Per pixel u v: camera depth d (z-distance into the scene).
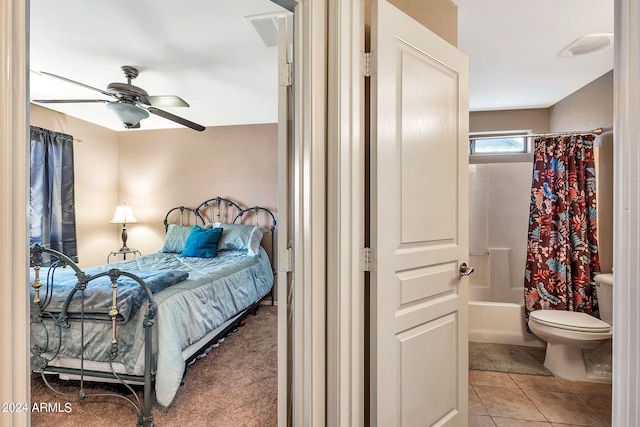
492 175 3.65
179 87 3.21
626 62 0.82
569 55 2.52
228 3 1.94
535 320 2.49
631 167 0.81
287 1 1.33
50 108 3.79
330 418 1.39
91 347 2.01
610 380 2.35
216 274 2.98
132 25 2.16
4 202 0.67
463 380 1.76
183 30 2.23
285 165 1.49
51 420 1.95
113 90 2.58
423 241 1.55
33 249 2.01
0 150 0.66
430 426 1.59
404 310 1.48
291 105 1.49
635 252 0.80
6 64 0.68
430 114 1.58
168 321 2.07
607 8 1.97
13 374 0.68
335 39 1.36
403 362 1.46
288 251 1.48
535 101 3.49
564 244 2.83
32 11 2.00
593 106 2.96
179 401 2.17
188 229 4.37
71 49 2.47
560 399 2.15
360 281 1.41
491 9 1.99
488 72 2.82
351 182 1.38
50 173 3.72
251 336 3.30
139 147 4.80
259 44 2.41
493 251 3.63
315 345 1.37
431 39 1.59
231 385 2.37
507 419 1.94
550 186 2.91
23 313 0.70
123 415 2.00
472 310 3.12
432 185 1.59
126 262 3.58
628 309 0.81
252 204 4.56
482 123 3.80
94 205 4.45
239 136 4.59
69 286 2.13
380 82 1.37
